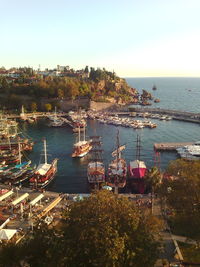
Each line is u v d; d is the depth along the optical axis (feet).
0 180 314.76
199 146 436.76
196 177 162.50
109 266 97.50
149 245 115.24
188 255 161.27
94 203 123.03
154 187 223.10
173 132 577.02
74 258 103.45
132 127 619.67
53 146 469.57
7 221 205.05
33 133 575.79
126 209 121.90
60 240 111.86
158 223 152.97
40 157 408.67
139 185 301.22
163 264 149.89
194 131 583.58
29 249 117.60
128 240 108.37
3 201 243.19
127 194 261.65
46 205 234.99
